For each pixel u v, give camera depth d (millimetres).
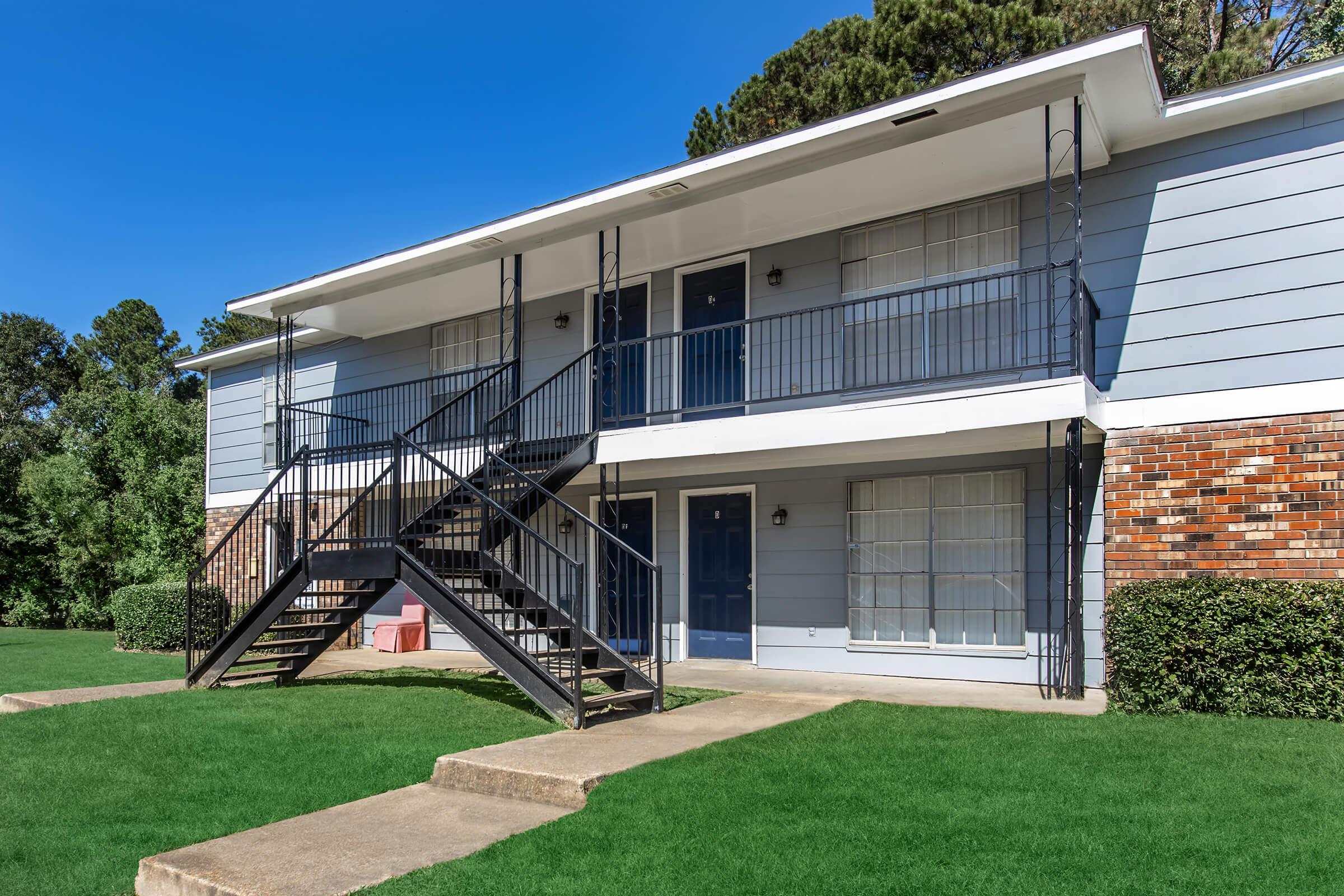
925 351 9492
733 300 11289
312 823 5094
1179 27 17797
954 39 17688
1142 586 7539
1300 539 7641
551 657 8266
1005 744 6055
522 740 6512
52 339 42156
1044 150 8539
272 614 9781
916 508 9914
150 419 21469
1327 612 6805
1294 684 6840
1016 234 9281
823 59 20281
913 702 7926
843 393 9766
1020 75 7434
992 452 9445
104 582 21375
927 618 9742
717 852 4289
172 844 4934
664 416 11656
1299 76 7691
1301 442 7707
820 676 10016
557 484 9789
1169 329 8398
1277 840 4227
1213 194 8312
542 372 13023
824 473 10531
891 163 8766
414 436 14422
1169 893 3748
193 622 12617
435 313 14133
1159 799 4844
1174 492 8211
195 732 7332
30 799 5680
